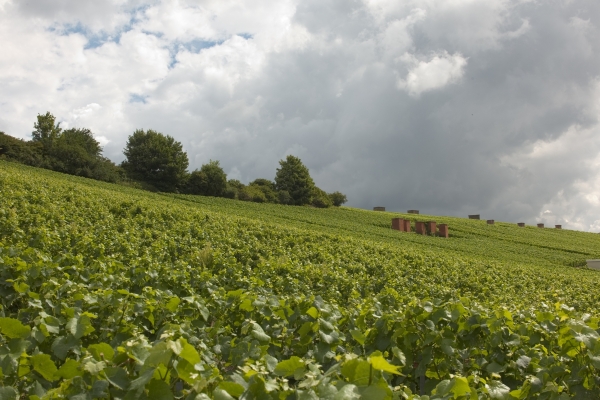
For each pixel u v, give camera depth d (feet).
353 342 16.61
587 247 211.00
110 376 9.32
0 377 9.51
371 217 227.81
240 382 9.09
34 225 55.06
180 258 50.37
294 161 279.49
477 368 15.67
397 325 15.40
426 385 14.90
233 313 19.29
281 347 16.05
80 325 13.00
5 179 80.89
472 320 16.63
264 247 65.21
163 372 9.11
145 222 73.00
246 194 239.50
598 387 13.42
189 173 226.99
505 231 241.76
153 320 17.11
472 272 73.31
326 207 282.56
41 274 20.31
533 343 16.29
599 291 71.20
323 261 63.72
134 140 225.76
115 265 27.91
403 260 76.64
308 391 8.56
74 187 95.25
